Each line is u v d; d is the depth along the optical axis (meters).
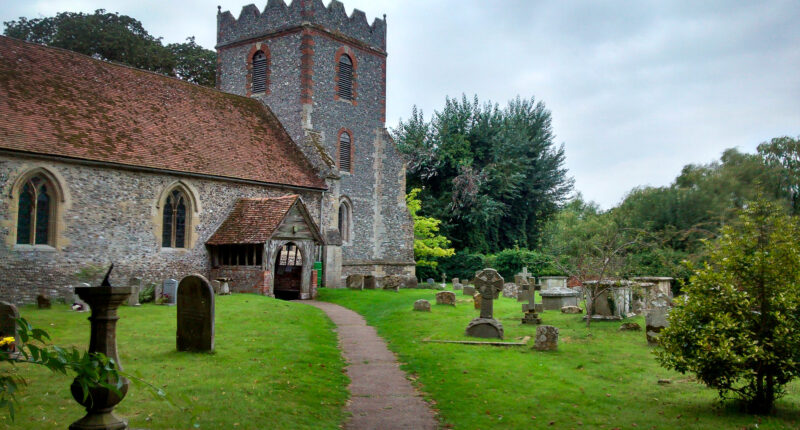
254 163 31.58
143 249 26.11
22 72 25.34
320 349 15.41
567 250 40.56
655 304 17.36
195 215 28.28
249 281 27.72
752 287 9.89
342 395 11.30
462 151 53.00
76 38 41.88
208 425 8.60
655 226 33.22
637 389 11.63
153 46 44.91
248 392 10.48
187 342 13.66
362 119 39.34
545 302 23.89
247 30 38.31
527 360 14.11
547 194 60.44
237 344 14.91
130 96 29.09
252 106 36.28
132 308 20.83
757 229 10.30
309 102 35.81
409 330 18.81
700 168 35.75
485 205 51.31
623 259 23.30
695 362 9.84
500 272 48.03
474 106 56.09
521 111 59.78
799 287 9.51
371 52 40.09
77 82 27.28
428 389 11.88
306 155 35.16
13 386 5.18
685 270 27.41
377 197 40.12
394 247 40.94
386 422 9.77
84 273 23.98
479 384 11.98
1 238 21.59
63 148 23.36
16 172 21.95
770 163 37.38
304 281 29.41
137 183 25.92
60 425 8.27
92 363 5.45
